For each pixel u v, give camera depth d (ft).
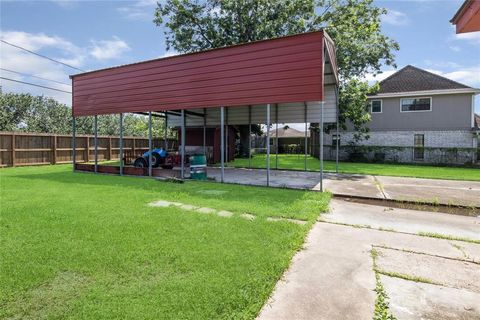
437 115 58.44
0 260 9.16
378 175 35.14
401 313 6.82
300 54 22.49
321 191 22.35
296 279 8.41
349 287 7.98
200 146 51.39
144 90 30.68
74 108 36.65
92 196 19.43
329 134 64.39
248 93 24.76
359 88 47.55
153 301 6.96
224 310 6.68
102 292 7.37
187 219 13.88
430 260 9.90
